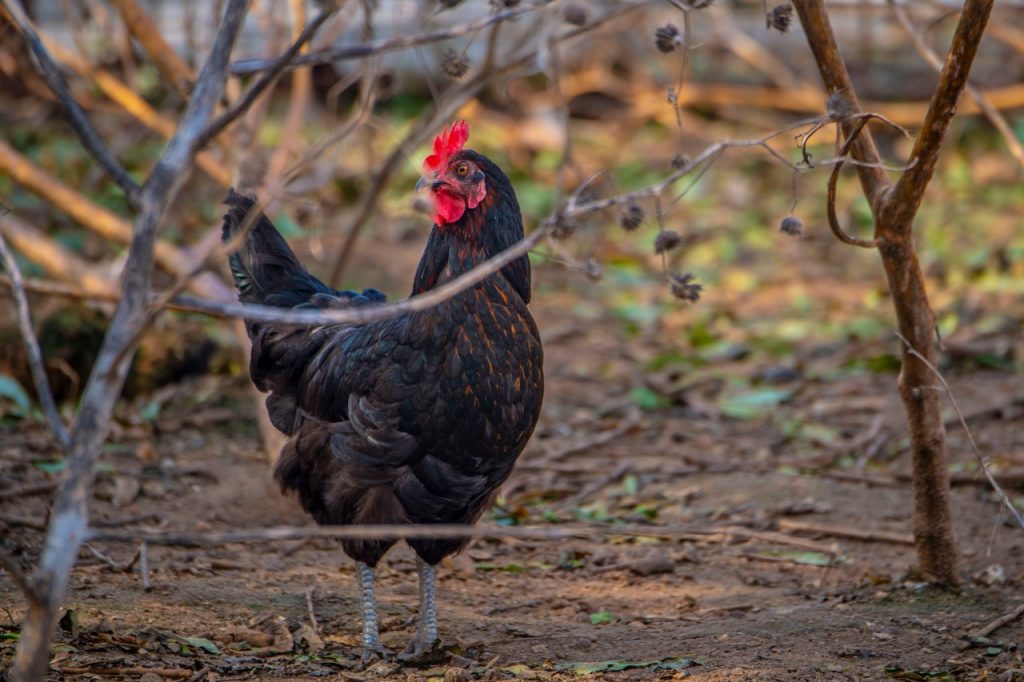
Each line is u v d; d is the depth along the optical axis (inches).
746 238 756.0
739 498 412.2
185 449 448.5
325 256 661.9
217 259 183.0
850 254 738.8
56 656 255.9
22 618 277.4
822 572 347.9
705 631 297.9
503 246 271.9
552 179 808.3
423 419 262.4
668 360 561.9
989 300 629.3
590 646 289.3
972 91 377.4
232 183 410.3
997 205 791.7
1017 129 839.1
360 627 303.4
